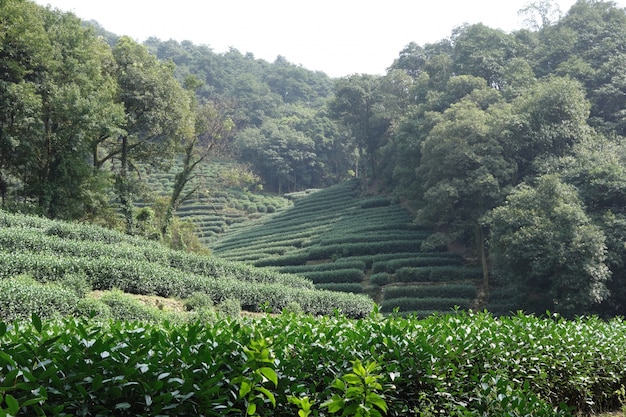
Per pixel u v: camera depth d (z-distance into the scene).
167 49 149.12
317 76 164.25
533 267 31.19
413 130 56.50
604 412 9.42
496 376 6.45
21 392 4.11
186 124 39.66
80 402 4.25
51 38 31.39
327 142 100.75
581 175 36.31
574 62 55.44
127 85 36.72
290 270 48.94
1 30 28.03
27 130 29.08
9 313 13.81
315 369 5.66
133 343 4.69
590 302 30.19
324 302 28.06
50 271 18.45
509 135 41.47
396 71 73.62
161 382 4.34
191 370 4.62
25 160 30.28
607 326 11.66
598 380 9.38
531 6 77.62
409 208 60.69
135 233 37.94
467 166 42.25
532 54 64.75
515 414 5.90
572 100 42.09
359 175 100.25
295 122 110.69
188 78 43.50
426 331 7.06
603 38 60.56
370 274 46.31
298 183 100.19
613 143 43.06
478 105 52.16
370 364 4.70
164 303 20.83
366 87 74.88
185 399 4.49
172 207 42.28
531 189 34.69
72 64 31.22
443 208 42.66
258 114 119.06
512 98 51.66
